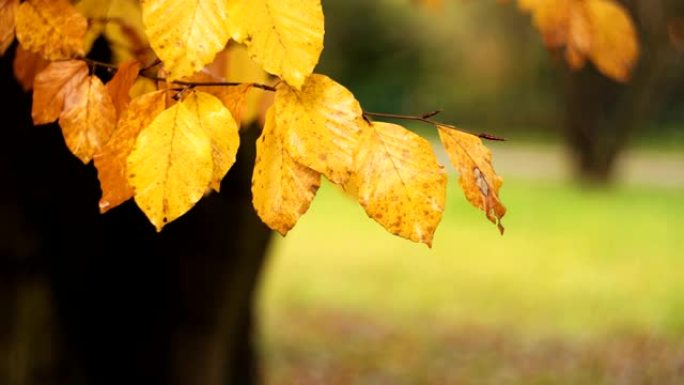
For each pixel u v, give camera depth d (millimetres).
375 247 16844
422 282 13906
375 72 39750
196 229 3699
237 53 1531
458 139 1254
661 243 16641
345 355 10117
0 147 3348
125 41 1696
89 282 3846
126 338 3977
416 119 1248
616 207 21578
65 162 3443
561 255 15703
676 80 37656
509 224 19062
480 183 1242
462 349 10414
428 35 36469
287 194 1162
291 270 14758
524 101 39750
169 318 3932
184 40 1121
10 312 3854
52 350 3949
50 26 1435
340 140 1156
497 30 30500
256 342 5473
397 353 10227
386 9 36469
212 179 1172
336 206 22344
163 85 1466
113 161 1237
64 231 3670
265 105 1542
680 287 13188
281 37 1122
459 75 37875
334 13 36375
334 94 1171
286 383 9117
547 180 27500
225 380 4414
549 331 11109
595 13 1806
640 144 40562
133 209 3656
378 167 1172
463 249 16484
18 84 3051
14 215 3607
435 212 1167
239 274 3883
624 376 9344
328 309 12266
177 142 1147
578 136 27078
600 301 12484
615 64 1827
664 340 10594
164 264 3795
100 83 1420
